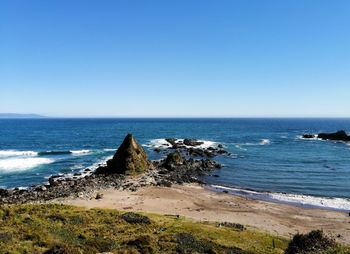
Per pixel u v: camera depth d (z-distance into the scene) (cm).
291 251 2616
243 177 7188
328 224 4306
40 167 8194
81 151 11044
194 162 8538
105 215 3728
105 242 2553
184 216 4397
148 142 13788
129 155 7288
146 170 7512
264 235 3541
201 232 3344
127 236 2933
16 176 7212
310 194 5853
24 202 5131
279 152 10925
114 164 7319
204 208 4912
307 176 7281
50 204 4325
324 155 10325
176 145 11969
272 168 8169
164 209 4778
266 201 5409
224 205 5094
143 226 3381
